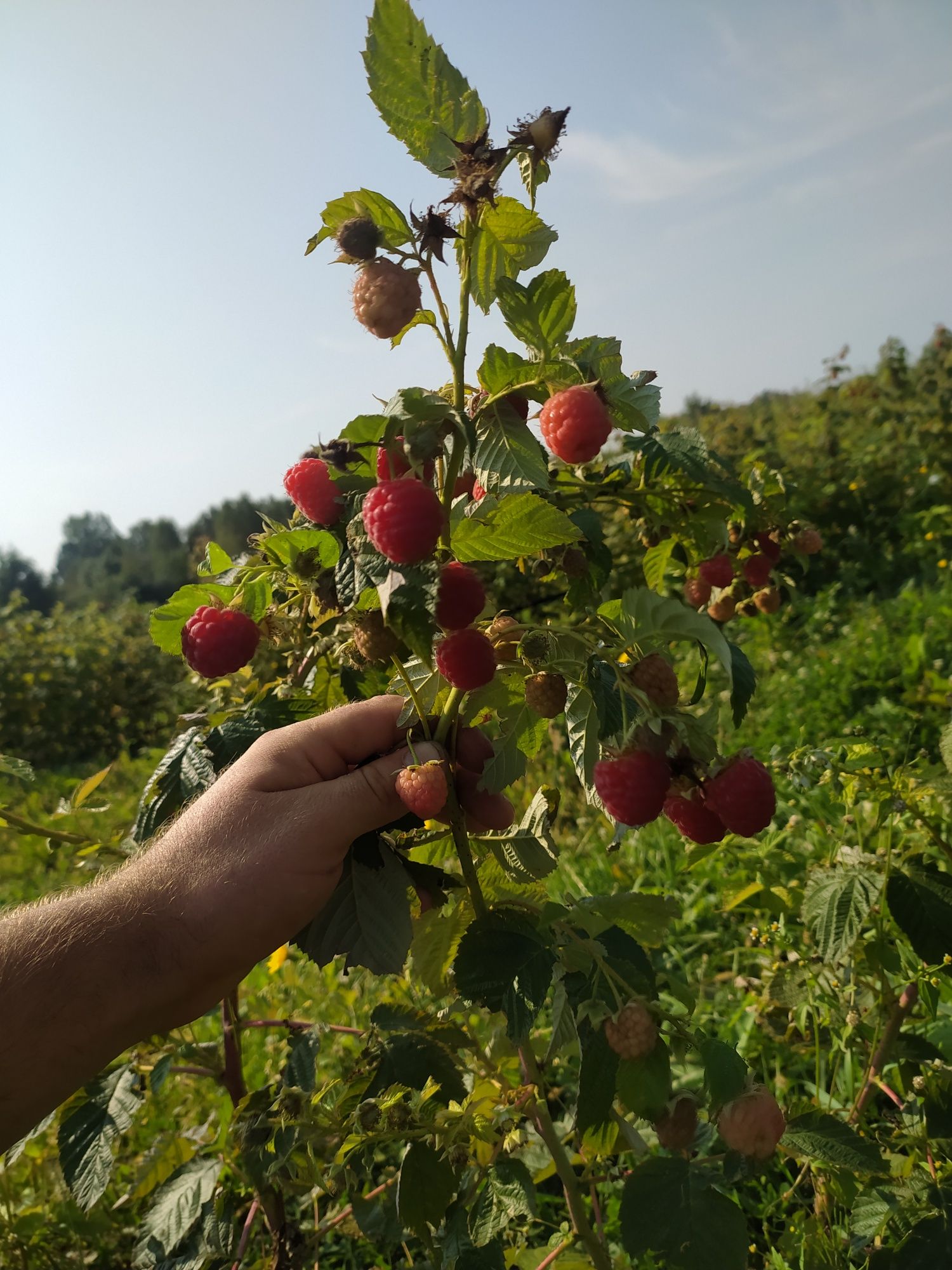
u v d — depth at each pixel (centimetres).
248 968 122
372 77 109
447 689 138
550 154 109
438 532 101
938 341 1391
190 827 126
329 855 122
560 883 359
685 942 304
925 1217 142
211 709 209
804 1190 201
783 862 213
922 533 862
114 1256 227
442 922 151
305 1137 145
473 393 128
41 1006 111
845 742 181
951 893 165
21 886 514
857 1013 187
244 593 144
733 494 169
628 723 114
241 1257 174
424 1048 144
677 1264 108
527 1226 204
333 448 112
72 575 9656
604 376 120
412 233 113
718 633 114
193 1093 270
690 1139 119
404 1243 175
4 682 1162
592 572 161
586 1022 117
